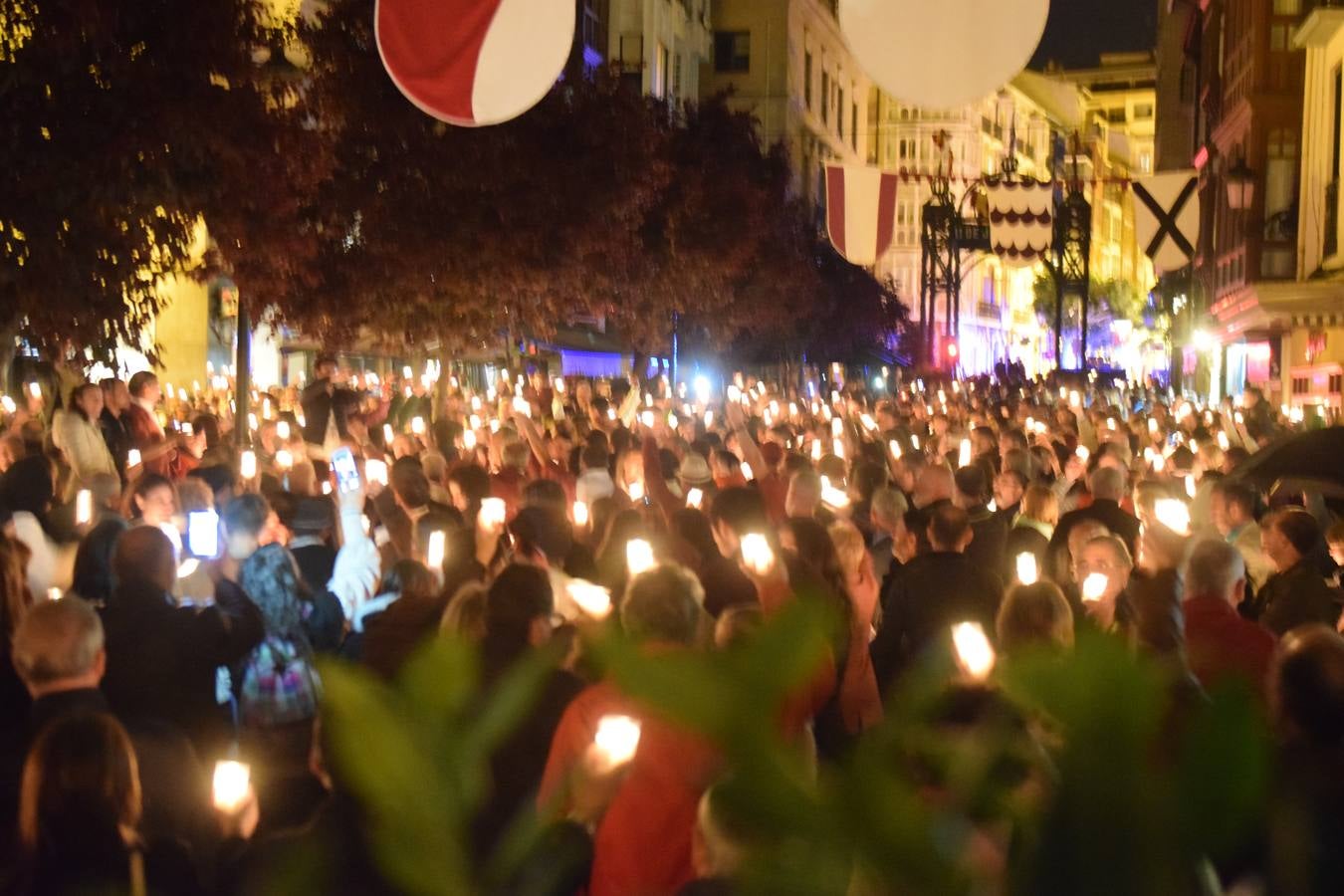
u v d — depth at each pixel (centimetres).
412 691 153
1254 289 3153
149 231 1088
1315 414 1733
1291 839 163
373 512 959
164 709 538
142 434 1173
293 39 1778
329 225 1794
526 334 2400
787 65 7112
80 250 1003
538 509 760
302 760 548
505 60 826
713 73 7162
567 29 827
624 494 973
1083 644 129
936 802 134
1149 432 1964
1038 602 499
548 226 1953
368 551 755
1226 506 842
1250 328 3938
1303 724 346
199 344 2916
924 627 658
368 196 1789
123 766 355
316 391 1431
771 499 952
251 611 554
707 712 130
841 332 5331
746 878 130
